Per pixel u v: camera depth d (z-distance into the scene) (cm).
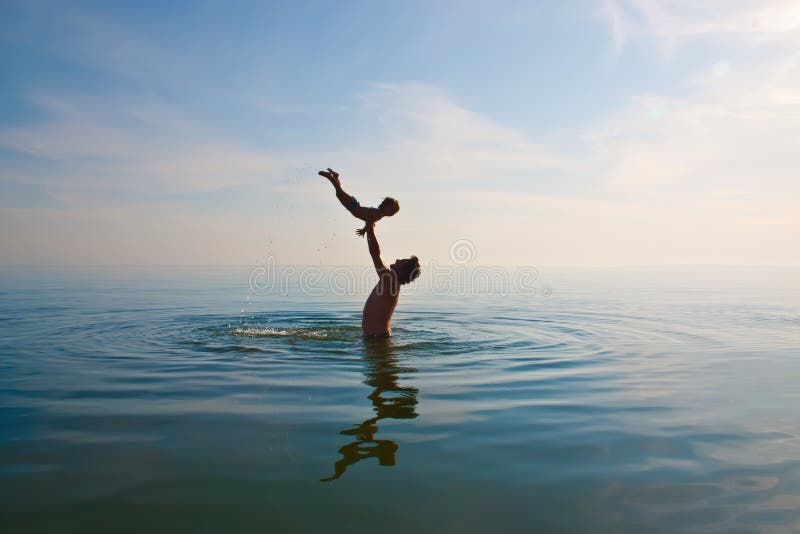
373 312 733
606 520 240
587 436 355
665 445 338
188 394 450
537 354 646
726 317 1068
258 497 261
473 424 378
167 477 283
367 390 467
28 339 723
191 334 764
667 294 1794
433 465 303
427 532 228
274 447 329
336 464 303
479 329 864
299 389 469
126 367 552
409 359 605
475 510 249
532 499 261
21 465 297
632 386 492
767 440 347
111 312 1066
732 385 498
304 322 911
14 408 407
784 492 268
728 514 245
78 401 427
